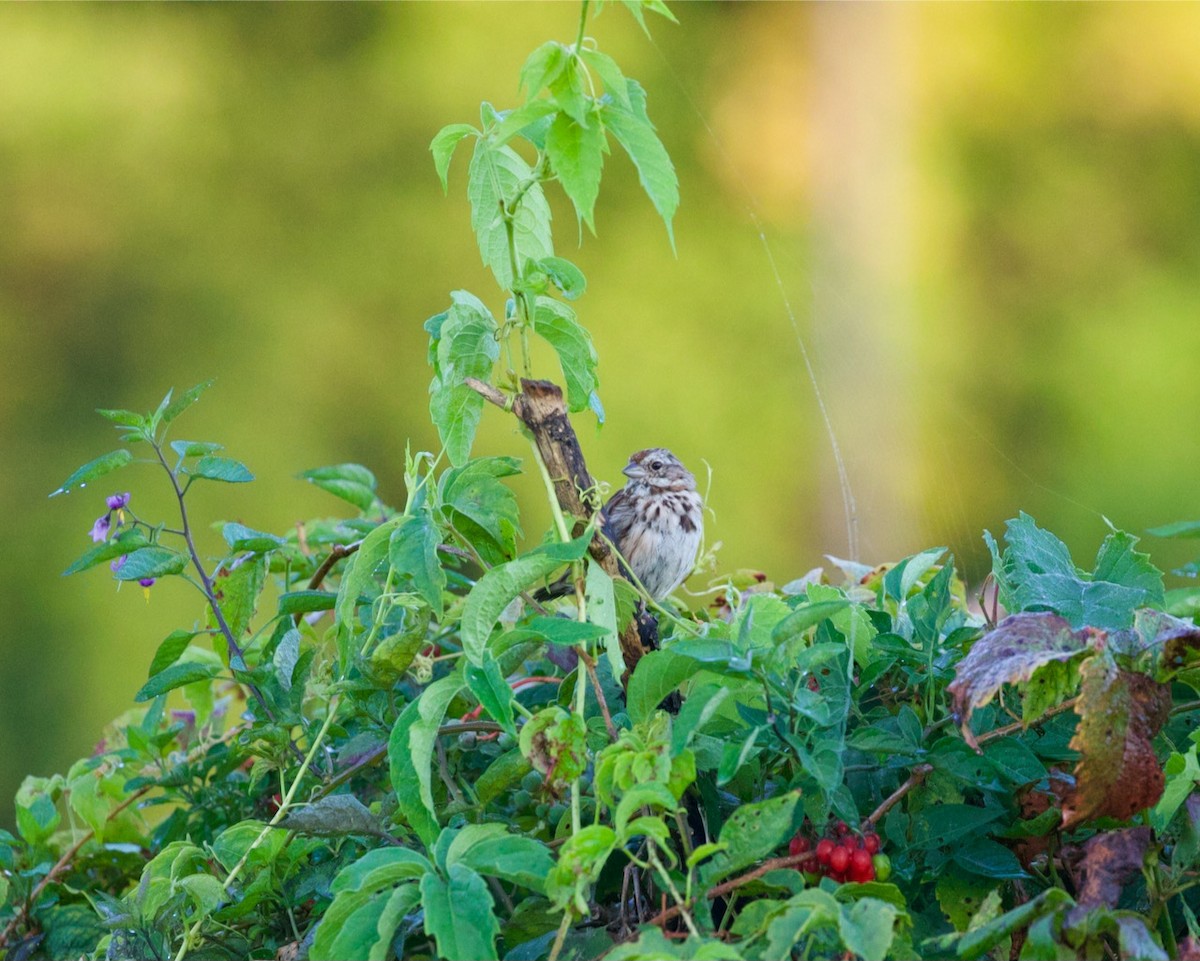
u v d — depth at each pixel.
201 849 2.74
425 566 2.31
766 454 17.55
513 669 2.61
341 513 17.88
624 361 17.77
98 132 18.72
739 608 2.78
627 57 19.41
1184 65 19.56
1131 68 19.67
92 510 17.39
